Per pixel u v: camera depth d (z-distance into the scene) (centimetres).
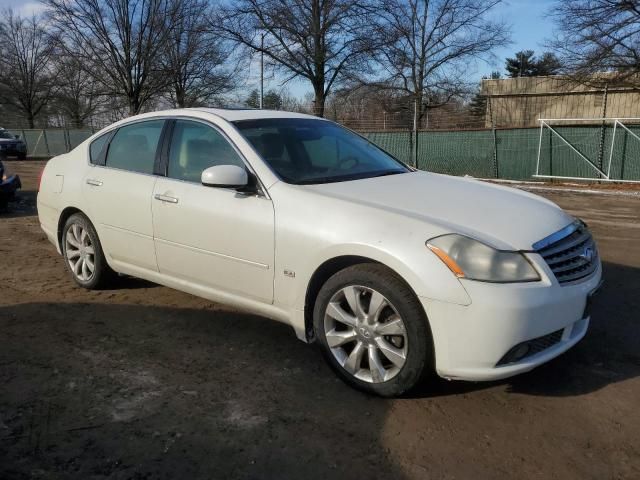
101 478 256
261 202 365
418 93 2742
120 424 297
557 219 348
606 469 263
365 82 2634
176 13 2342
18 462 266
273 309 368
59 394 328
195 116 429
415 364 305
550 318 300
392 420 304
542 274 301
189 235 401
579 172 1711
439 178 428
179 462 267
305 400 324
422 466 266
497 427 298
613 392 334
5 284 534
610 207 1130
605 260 643
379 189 367
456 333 292
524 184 1652
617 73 2020
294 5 2495
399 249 304
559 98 2947
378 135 2077
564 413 312
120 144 480
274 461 269
